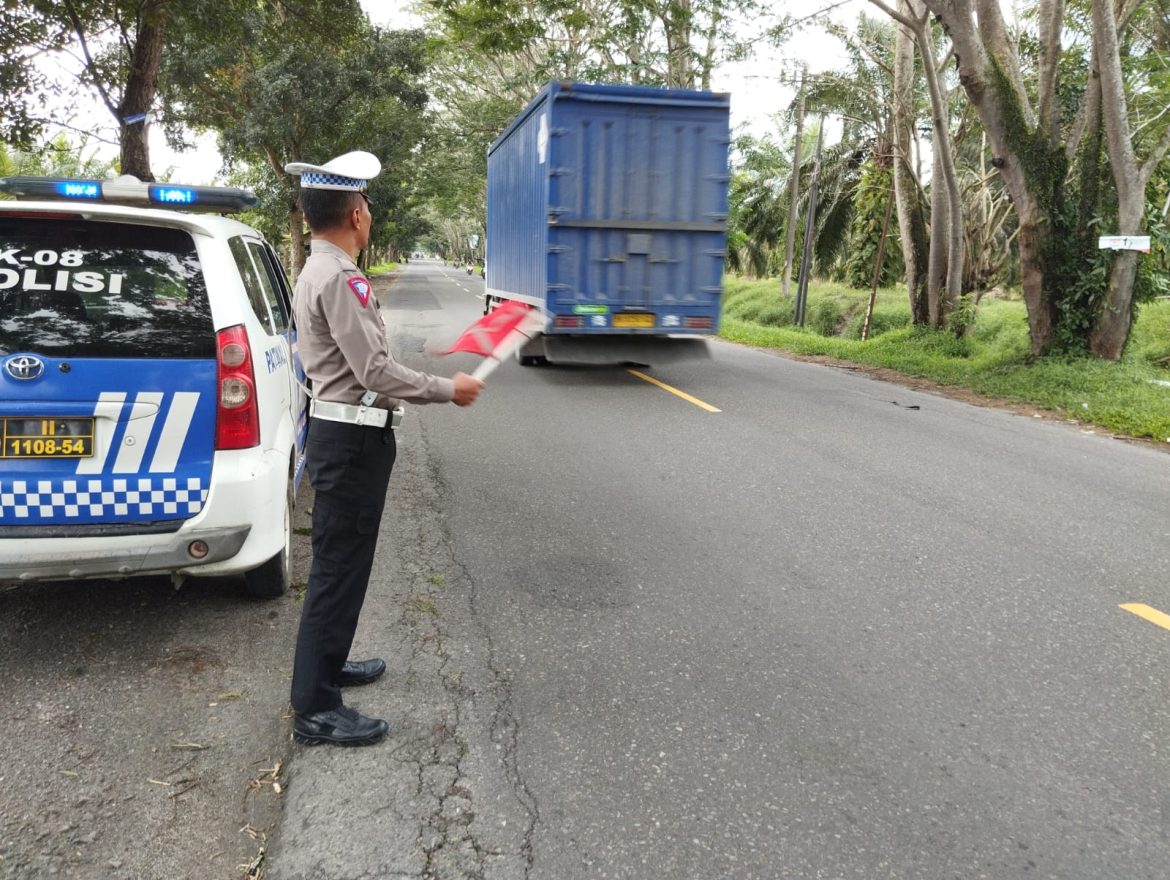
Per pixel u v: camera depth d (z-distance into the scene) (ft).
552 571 14.90
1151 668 12.02
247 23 51.01
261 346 12.15
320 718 9.55
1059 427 31.01
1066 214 41.24
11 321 10.62
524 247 37.55
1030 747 10.00
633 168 32.40
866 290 96.94
